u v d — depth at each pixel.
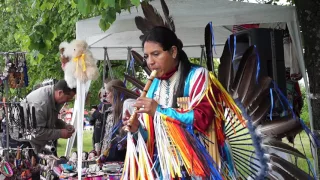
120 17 4.35
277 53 3.84
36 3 4.27
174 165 2.24
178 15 4.20
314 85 3.75
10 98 4.45
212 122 2.36
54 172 3.83
